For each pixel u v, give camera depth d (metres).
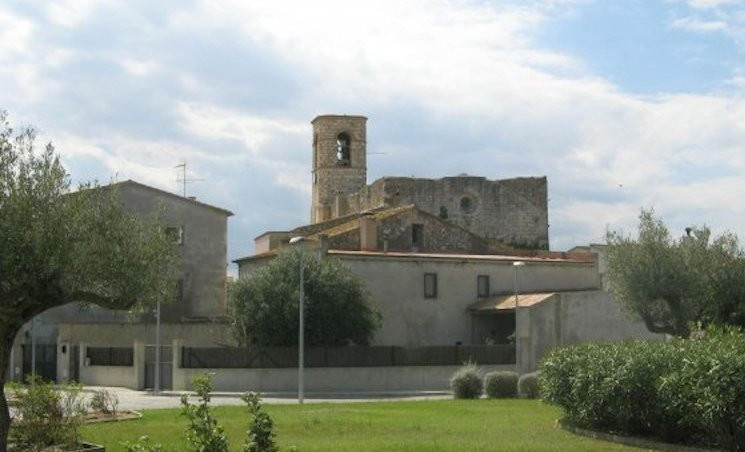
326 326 50.72
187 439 11.66
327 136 90.94
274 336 50.41
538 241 80.06
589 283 62.22
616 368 21.88
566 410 25.25
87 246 19.44
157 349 48.44
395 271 57.44
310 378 50.25
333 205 89.69
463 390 41.78
